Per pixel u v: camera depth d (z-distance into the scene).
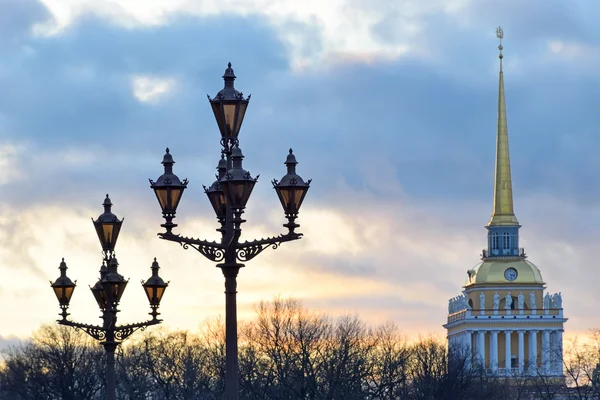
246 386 183.25
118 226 78.00
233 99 56.62
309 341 194.62
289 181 55.84
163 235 55.72
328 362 193.75
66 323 79.44
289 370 187.12
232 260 55.78
